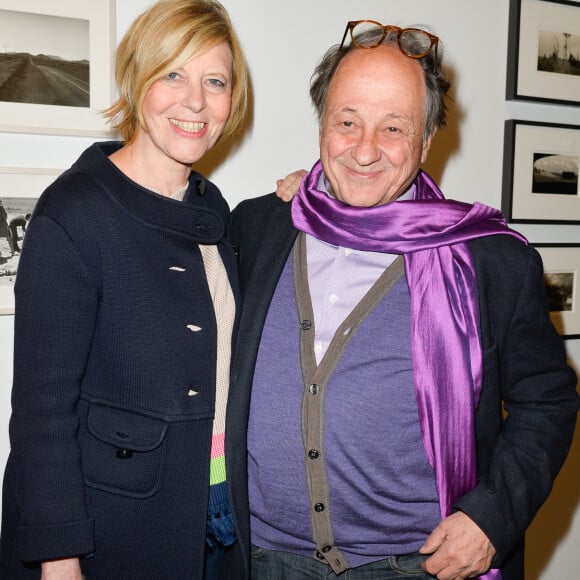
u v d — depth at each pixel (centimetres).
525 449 113
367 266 116
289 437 113
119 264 102
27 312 98
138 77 102
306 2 172
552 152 204
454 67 192
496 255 115
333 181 117
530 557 228
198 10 102
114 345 103
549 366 114
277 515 116
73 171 106
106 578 106
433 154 194
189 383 107
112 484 104
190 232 109
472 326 112
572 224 209
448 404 110
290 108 174
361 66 110
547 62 199
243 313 116
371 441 110
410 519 113
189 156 106
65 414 99
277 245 122
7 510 111
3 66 146
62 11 149
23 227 154
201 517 109
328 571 116
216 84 106
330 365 111
